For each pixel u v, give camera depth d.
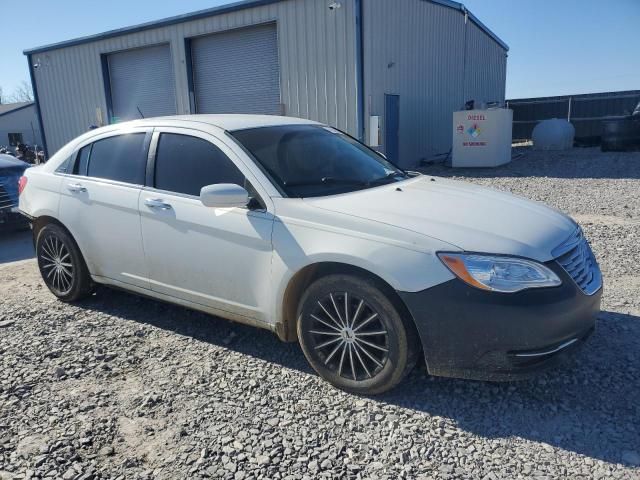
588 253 3.48
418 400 3.16
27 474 2.57
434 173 14.82
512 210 3.40
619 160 15.84
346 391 3.27
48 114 20.94
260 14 15.09
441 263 2.87
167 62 17.66
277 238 3.33
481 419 2.96
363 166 4.14
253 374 3.52
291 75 14.91
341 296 3.20
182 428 2.93
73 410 3.12
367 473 2.55
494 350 2.83
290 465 2.61
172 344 4.01
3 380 3.48
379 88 14.71
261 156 3.69
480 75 23.62
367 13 13.72
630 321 4.12
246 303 3.57
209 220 3.63
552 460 2.60
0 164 8.48
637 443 2.70
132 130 4.37
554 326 2.84
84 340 4.09
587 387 3.23
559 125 20.42
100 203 4.31
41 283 5.70
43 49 20.08
